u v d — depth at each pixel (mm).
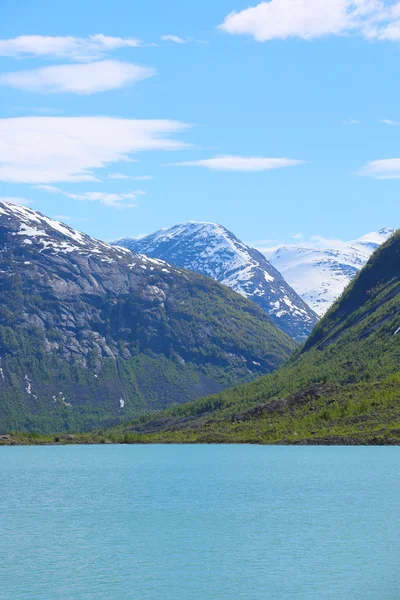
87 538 89812
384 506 110000
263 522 98500
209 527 95500
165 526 96750
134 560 79062
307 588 68625
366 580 70812
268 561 77875
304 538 88188
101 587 69500
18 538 90000
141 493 127750
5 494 128500
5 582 71062
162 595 67125
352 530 92500
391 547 83375
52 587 69438
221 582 70688
